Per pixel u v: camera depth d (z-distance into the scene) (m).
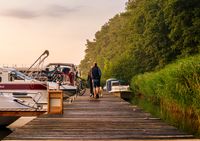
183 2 41.72
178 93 21.42
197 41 40.97
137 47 60.44
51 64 35.16
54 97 15.79
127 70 62.28
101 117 14.63
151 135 10.07
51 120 13.52
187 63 20.67
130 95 46.72
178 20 42.06
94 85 27.11
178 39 44.00
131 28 68.56
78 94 31.45
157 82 27.88
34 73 30.39
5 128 18.56
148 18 52.34
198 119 18.52
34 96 24.53
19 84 24.66
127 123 12.70
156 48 50.66
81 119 13.85
